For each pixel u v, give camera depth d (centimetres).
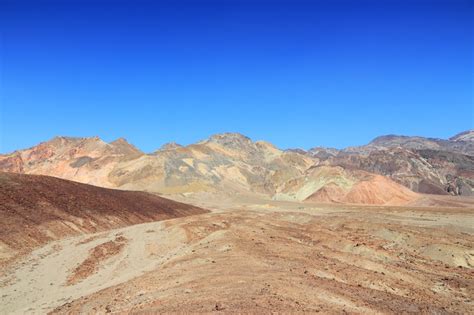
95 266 3731
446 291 2923
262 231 5128
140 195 8356
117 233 5272
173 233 5125
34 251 4162
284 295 2472
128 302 2539
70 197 6103
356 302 2456
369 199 12738
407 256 4016
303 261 3456
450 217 7044
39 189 5828
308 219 6700
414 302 2572
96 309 2455
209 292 2564
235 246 4100
